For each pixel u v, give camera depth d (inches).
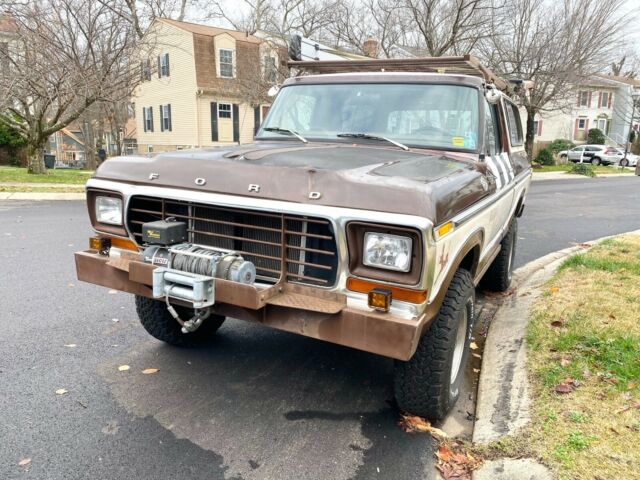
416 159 127.3
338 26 985.5
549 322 166.4
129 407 127.9
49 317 185.5
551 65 866.1
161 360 154.3
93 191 128.3
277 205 103.7
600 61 903.1
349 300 102.7
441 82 159.2
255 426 121.4
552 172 1155.9
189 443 114.1
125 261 123.7
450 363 118.0
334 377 146.6
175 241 115.6
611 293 189.8
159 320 154.6
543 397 124.0
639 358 136.9
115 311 193.6
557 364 138.2
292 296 107.4
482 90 156.7
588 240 354.3
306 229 105.5
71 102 652.1
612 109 1902.1
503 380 138.1
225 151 131.9
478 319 194.7
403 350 97.0
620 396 121.6
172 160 121.0
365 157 125.6
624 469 98.3
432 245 94.7
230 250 113.4
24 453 108.7
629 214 494.0
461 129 151.1
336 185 101.4
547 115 1368.1
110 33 593.9
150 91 1221.1
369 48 907.4
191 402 131.1
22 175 679.1
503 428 116.8
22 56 585.9
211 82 1087.0
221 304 114.0
